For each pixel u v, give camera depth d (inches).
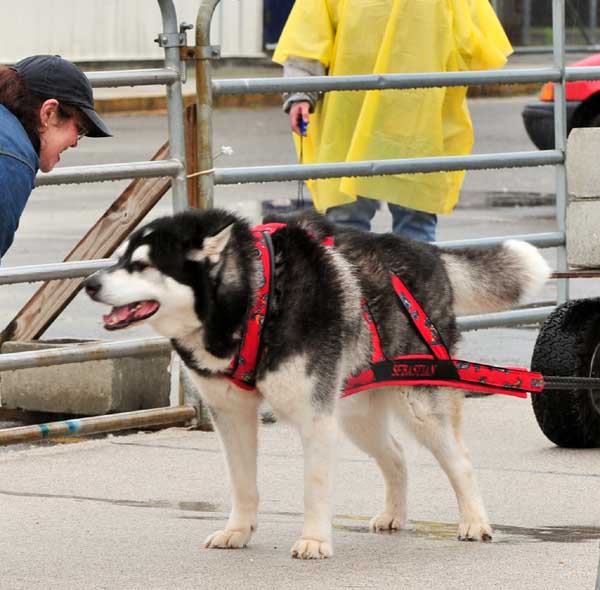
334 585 278.7
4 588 277.7
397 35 472.4
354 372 310.0
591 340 400.2
